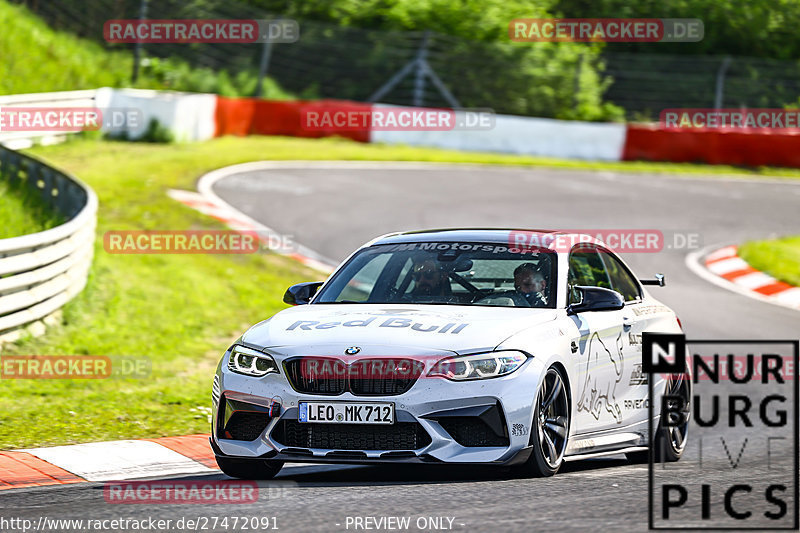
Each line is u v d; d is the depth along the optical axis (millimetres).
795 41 156250
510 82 132500
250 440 22000
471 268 25000
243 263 58750
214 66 123938
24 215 58031
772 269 63250
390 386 20984
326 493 20625
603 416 24781
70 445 28250
